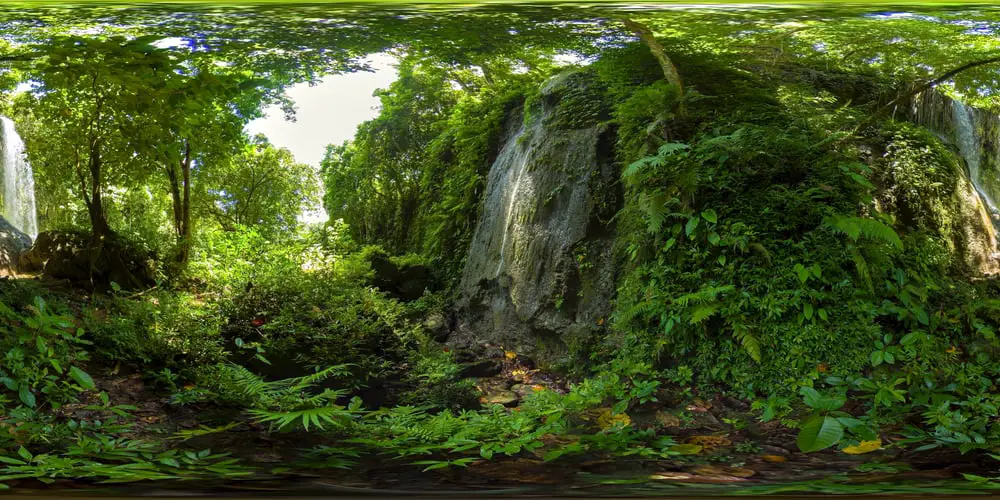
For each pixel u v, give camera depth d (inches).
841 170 237.9
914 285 227.5
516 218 294.7
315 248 343.6
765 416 188.9
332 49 272.7
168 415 189.5
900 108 320.8
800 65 307.3
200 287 298.8
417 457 153.1
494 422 183.3
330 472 136.9
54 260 281.3
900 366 207.9
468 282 318.7
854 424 155.6
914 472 136.4
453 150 381.7
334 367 216.4
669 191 232.4
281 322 259.6
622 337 244.1
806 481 130.6
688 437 176.1
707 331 226.8
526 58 304.0
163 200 352.5
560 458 153.1
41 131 303.7
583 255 270.1
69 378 197.2
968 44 290.2
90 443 152.6
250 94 290.4
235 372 207.3
